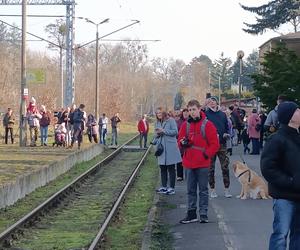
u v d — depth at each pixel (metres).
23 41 35.62
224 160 16.56
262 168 8.25
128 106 97.75
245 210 14.66
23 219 13.43
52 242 12.22
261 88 24.36
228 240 11.48
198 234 12.14
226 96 80.88
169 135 17.98
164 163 18.09
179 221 13.69
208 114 15.92
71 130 36.09
